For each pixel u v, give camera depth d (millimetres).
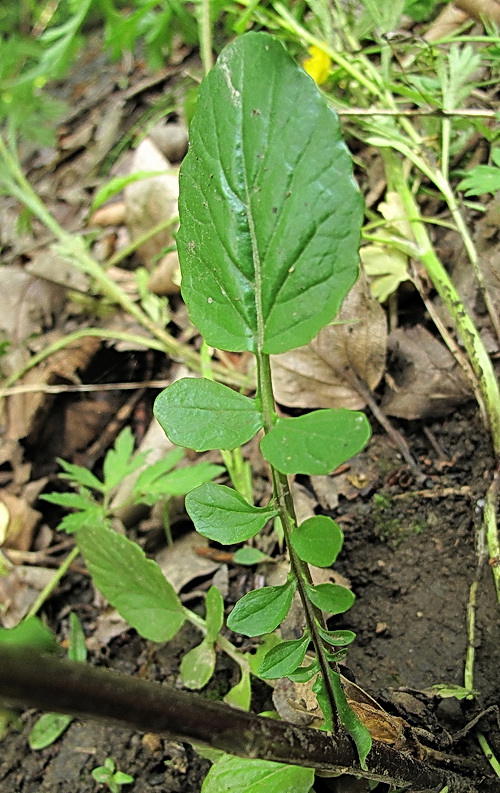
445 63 335
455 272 330
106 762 271
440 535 283
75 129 608
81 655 294
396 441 304
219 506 181
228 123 176
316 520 175
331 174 167
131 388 397
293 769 214
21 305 451
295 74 171
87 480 321
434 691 246
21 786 277
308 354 317
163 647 295
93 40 716
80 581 340
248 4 360
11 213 564
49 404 395
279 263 173
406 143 310
